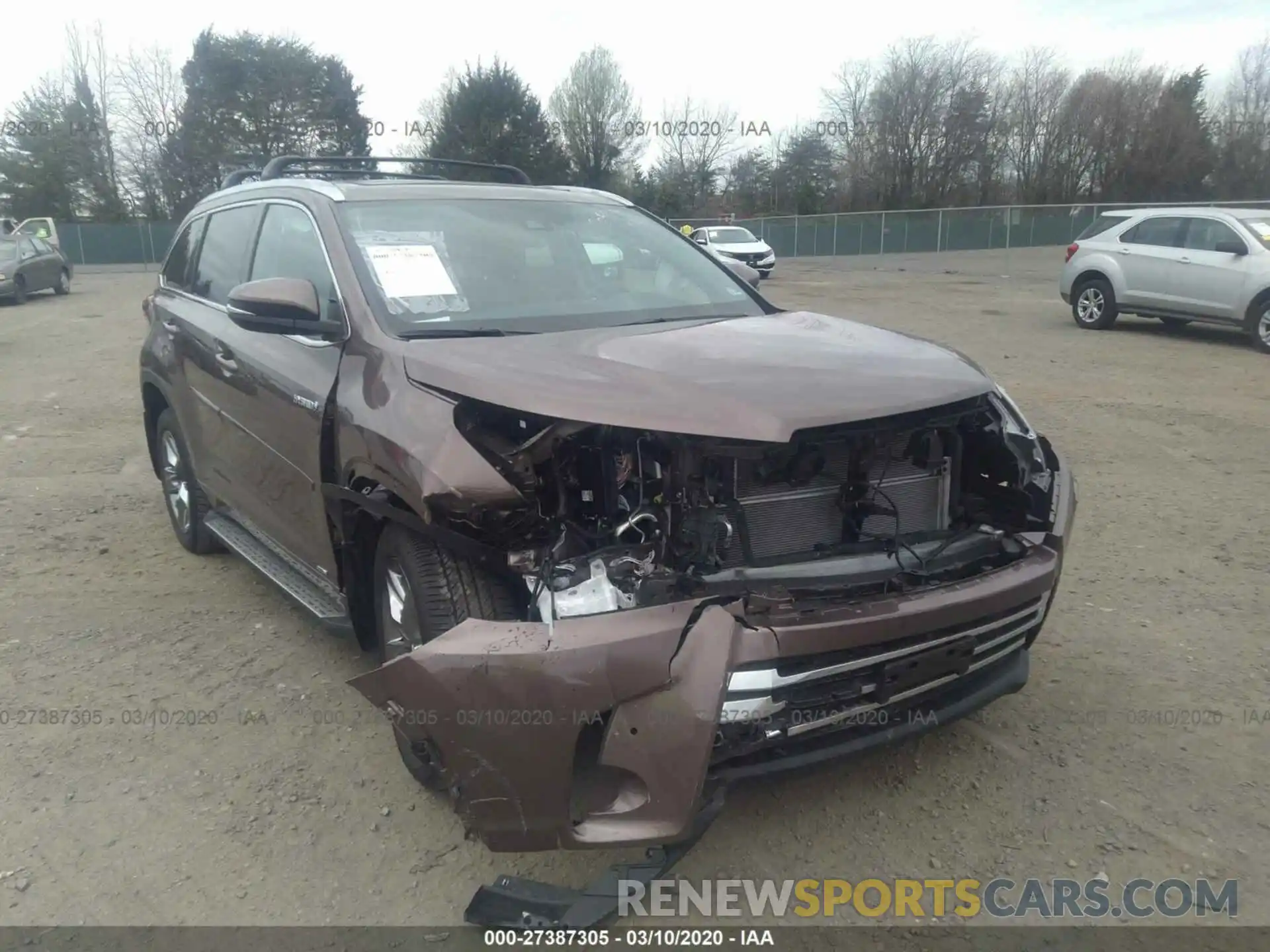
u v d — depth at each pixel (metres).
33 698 3.97
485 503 2.75
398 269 3.72
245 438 4.26
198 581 5.22
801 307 19.19
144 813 3.24
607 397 2.82
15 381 11.29
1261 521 6.07
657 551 2.81
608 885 2.74
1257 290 12.71
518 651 2.52
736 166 50.28
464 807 2.65
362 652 3.99
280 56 45.09
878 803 3.29
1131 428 8.49
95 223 47.59
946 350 3.53
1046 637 4.49
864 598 2.82
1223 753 3.57
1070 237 36.03
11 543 5.83
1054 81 54.91
